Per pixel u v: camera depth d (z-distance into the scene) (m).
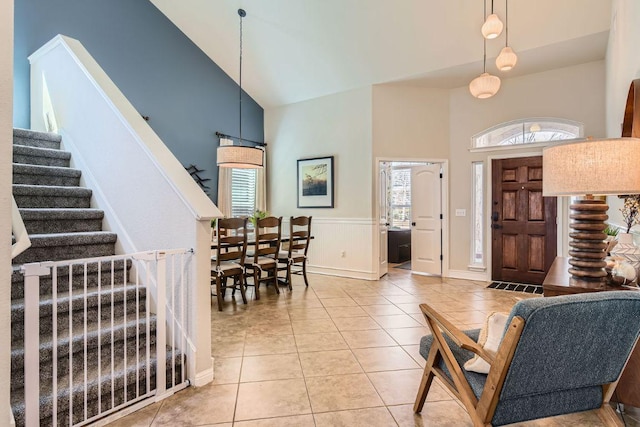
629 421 1.86
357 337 3.05
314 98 6.05
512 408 1.38
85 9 4.61
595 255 2.06
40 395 1.70
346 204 5.71
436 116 5.55
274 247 4.60
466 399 1.47
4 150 0.82
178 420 1.87
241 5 4.95
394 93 5.47
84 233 2.54
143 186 2.51
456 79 5.18
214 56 5.87
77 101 3.20
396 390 2.18
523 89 4.96
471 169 5.40
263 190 6.47
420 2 4.14
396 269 6.40
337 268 5.80
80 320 2.13
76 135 3.22
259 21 5.07
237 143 6.28
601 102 4.44
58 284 2.28
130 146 2.61
